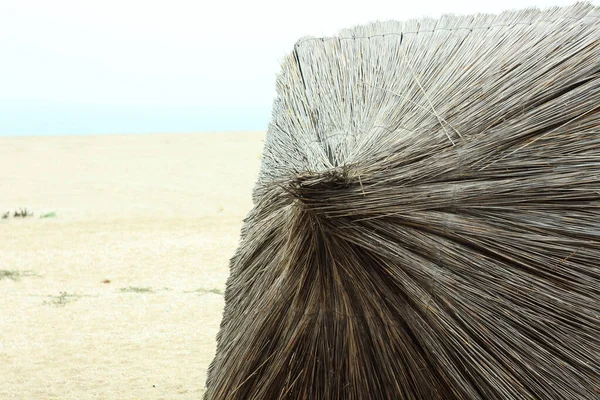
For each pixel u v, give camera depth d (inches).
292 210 132.3
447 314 124.6
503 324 122.3
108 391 250.1
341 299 129.1
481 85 137.5
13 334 321.4
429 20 168.7
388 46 162.4
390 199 125.7
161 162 1124.5
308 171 125.6
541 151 128.5
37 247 524.1
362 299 128.3
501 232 125.3
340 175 125.3
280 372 132.0
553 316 121.4
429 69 147.1
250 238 162.9
